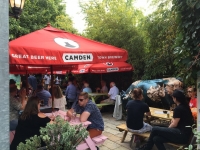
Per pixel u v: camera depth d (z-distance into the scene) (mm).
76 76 11641
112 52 3922
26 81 7469
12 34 10602
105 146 4652
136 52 7715
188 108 3764
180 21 2955
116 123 6754
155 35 6719
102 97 9109
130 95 6523
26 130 2812
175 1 2984
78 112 4109
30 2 12625
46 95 5613
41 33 3775
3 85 1574
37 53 2779
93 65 8617
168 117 4539
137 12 8828
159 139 3721
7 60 1610
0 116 1550
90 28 9227
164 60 6496
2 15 1577
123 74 8977
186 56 3021
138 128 4281
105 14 8648
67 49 3213
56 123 2186
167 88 5617
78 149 3229
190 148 1951
